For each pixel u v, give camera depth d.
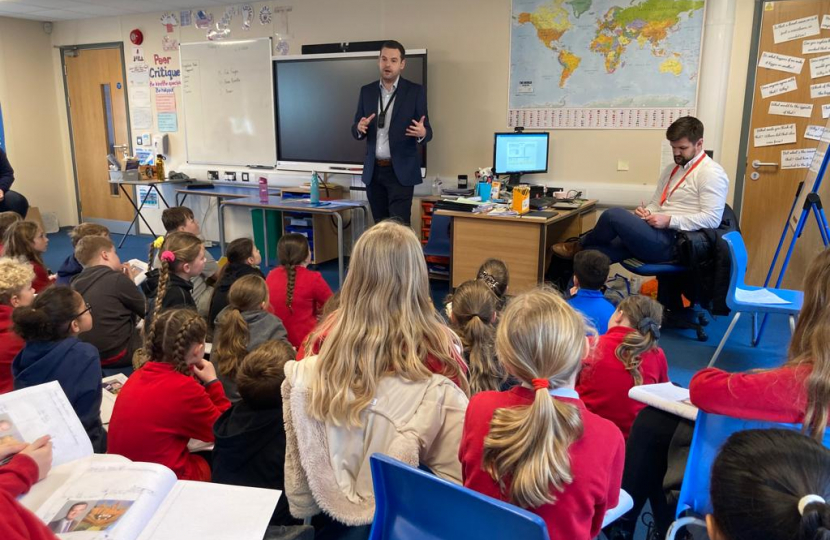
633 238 3.87
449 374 1.51
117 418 1.83
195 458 2.00
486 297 1.96
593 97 4.86
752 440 0.80
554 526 1.11
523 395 1.21
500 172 4.75
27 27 7.39
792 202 4.45
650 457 1.73
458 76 5.36
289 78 5.90
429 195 5.68
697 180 3.87
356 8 5.68
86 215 8.06
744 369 3.42
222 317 2.38
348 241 6.24
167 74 6.89
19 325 1.92
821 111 4.25
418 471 1.09
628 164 4.86
